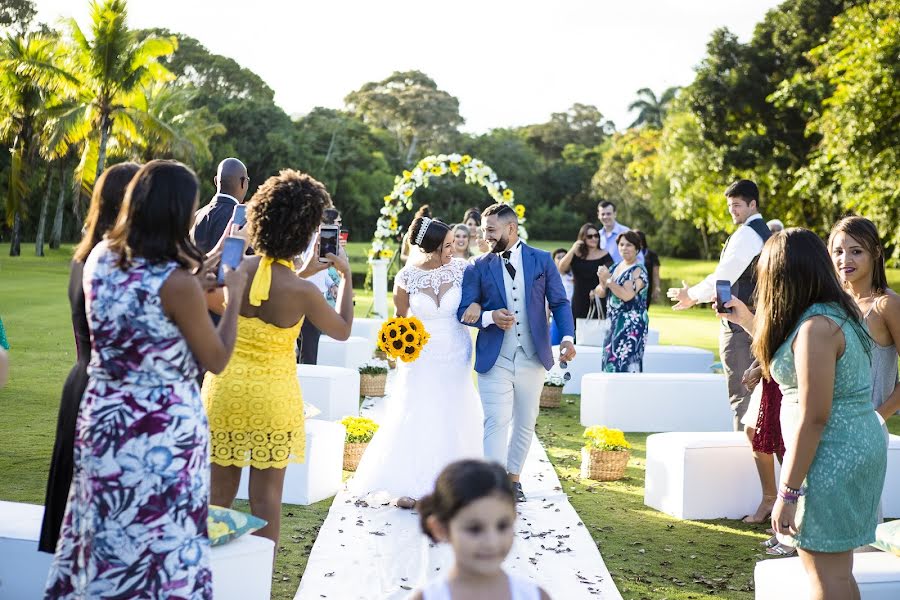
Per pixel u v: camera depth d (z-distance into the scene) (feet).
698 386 27.94
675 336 53.21
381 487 18.78
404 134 287.89
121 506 9.19
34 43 111.86
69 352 38.24
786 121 109.50
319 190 12.86
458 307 19.07
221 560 11.44
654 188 187.01
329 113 232.32
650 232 205.05
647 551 16.51
